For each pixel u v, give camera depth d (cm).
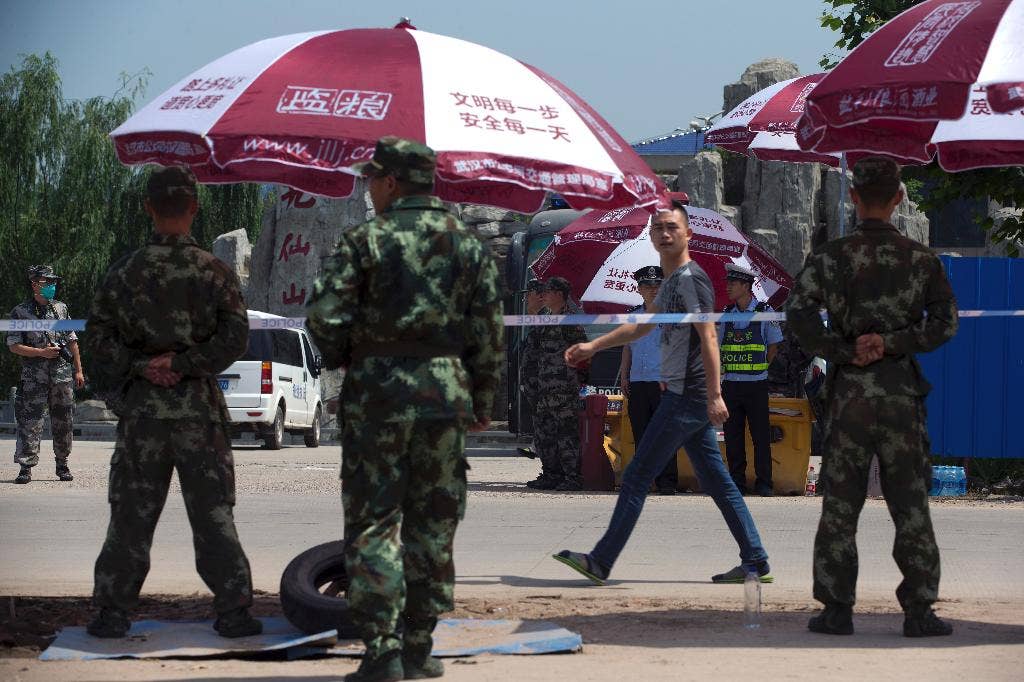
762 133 1616
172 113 724
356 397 600
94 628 702
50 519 1362
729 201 3262
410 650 607
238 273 3706
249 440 3353
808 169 3069
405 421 594
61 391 1827
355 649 691
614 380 2375
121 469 696
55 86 4619
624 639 723
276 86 714
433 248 606
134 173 4678
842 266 730
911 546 723
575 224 1908
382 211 621
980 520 1432
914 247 727
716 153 3212
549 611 826
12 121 4541
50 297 1816
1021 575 1022
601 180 732
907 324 725
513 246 2786
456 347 612
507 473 2150
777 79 3234
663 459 949
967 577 1009
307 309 596
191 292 694
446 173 687
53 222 4584
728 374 1688
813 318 732
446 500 608
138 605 821
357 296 601
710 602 873
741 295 1677
